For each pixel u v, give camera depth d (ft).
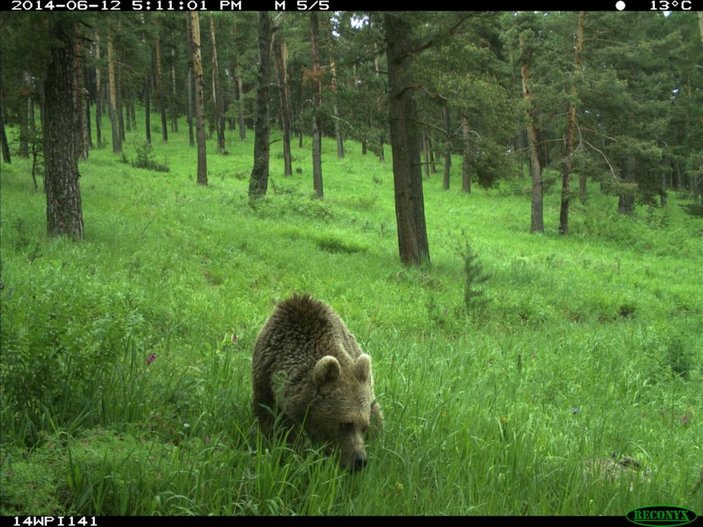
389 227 95.20
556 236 115.14
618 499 16.52
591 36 66.28
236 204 87.15
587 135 91.97
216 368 20.83
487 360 32.04
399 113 60.64
